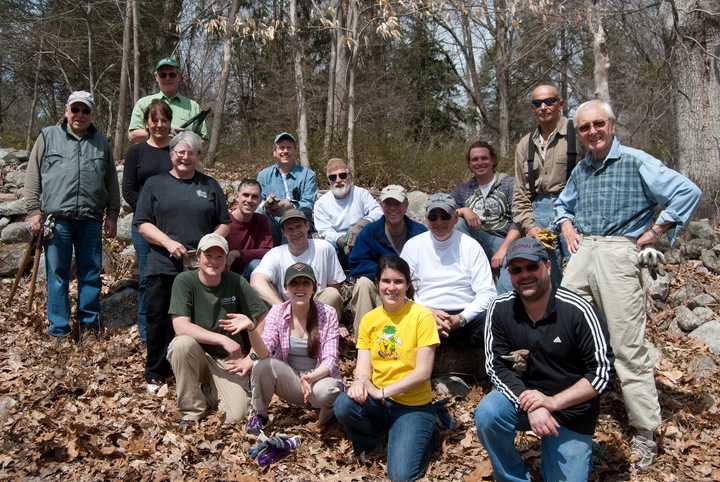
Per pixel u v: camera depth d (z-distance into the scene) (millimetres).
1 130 18875
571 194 4516
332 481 3773
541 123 5074
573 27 15070
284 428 4363
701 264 7605
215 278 4543
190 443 4078
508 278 5129
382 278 4008
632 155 4176
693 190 4008
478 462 4008
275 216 6203
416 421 3895
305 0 20328
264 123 20219
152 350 4973
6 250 7238
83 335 5645
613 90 17547
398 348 3992
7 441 3982
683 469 3979
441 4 9984
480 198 5828
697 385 5133
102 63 21250
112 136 17641
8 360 5137
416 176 9734
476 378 5188
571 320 3471
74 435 3980
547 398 3434
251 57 21984
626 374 4047
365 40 9805
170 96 6578
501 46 19344
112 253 7340
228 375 4531
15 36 18828
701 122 9719
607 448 4152
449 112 24031
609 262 4125
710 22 9680
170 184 5203
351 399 3947
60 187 5578
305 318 4406
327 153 9719
